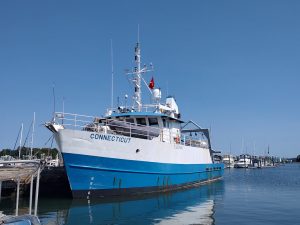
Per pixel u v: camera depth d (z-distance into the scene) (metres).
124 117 23.80
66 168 17.92
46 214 15.55
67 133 17.83
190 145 28.42
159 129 23.06
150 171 21.53
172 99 27.25
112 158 19.30
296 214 16.36
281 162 179.50
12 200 19.61
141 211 16.56
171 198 21.12
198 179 30.03
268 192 26.66
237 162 107.50
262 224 14.02
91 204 17.89
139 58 25.55
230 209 17.78
